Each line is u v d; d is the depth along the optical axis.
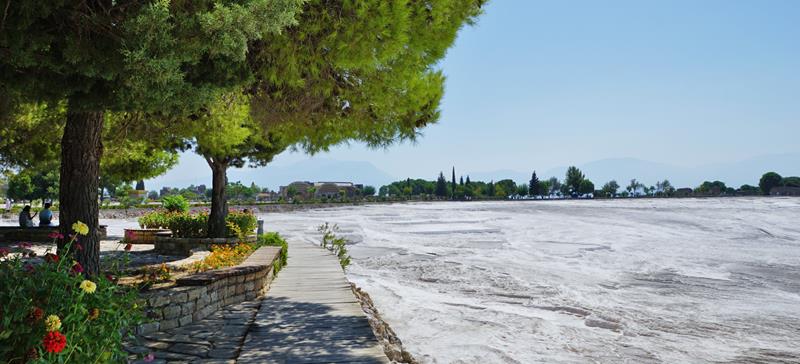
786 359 10.21
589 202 128.12
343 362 6.01
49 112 13.20
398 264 22.09
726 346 11.09
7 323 3.53
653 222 50.62
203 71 6.31
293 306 9.24
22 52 5.17
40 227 20.11
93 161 7.80
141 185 107.81
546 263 22.77
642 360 10.03
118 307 4.64
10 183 66.38
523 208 89.25
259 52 7.78
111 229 32.44
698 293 16.66
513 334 11.39
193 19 5.35
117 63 5.37
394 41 7.67
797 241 33.38
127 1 5.48
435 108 11.26
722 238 35.03
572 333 11.64
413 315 12.95
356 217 64.25
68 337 3.95
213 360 6.07
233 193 161.50
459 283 17.72
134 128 12.73
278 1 5.44
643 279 19.14
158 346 6.61
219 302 8.88
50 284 4.21
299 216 67.94
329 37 7.43
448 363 9.41
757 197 150.00
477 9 9.46
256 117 10.38
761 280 19.25
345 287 11.36
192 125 12.30
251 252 13.88
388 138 11.33
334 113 10.51
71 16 5.25
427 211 82.44
